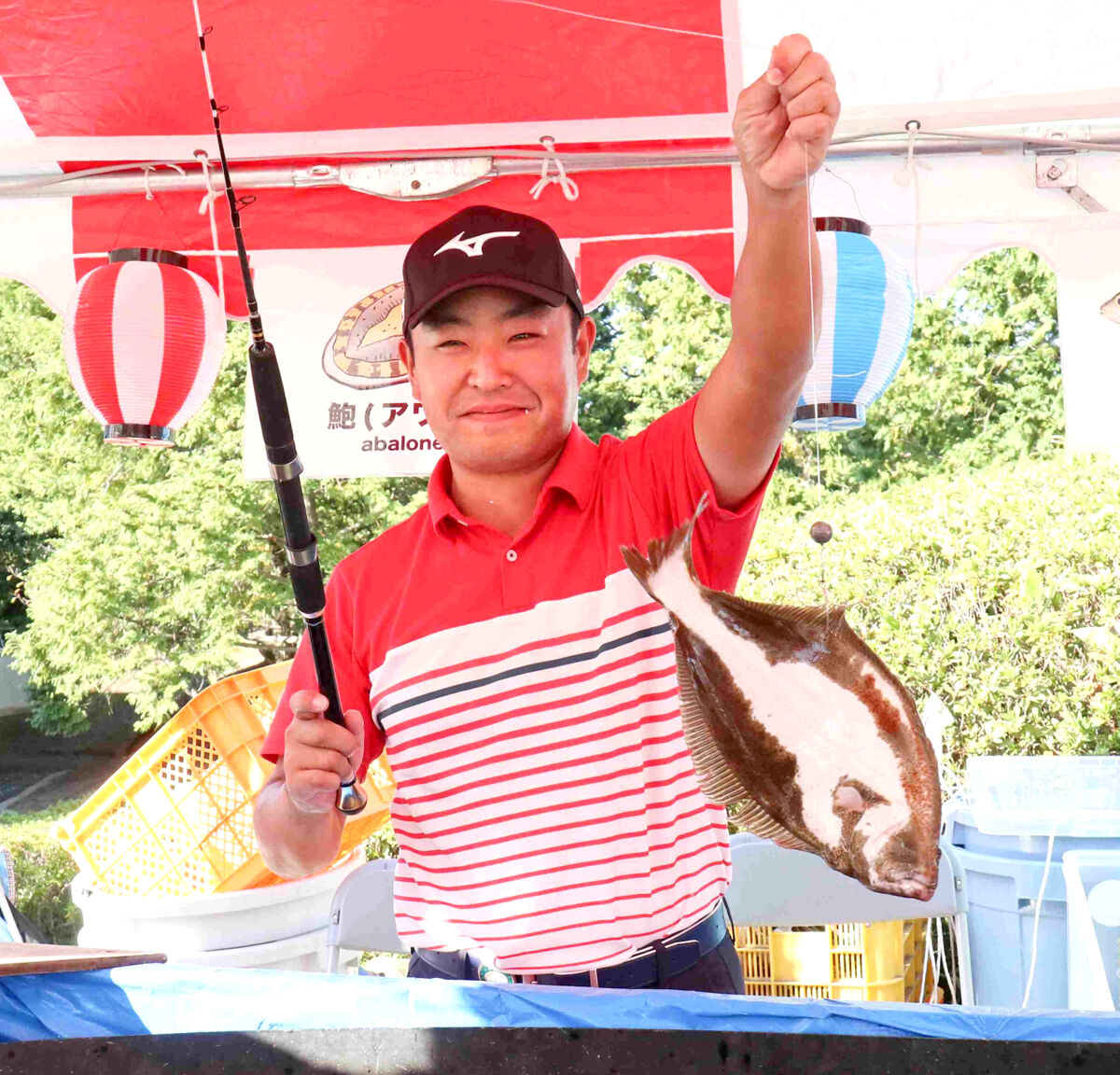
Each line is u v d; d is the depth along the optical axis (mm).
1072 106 2592
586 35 2373
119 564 11250
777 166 1336
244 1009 1230
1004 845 2875
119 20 2283
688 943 1577
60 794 11922
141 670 11492
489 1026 1185
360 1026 1208
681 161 2809
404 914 1714
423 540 1754
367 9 2275
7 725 13742
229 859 3273
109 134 2701
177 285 2732
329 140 2746
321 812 1534
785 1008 1144
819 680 1201
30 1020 1267
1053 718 5531
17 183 2863
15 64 2420
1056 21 2277
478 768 1651
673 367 12195
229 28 2312
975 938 2947
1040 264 12023
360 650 1771
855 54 2418
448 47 2402
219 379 11320
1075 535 5750
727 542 1694
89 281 2727
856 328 2619
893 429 12000
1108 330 2840
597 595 1649
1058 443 11750
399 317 2979
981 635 5641
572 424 1779
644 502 1677
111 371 2707
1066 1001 2770
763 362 1497
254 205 2961
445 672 1671
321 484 11234
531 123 2678
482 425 1663
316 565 1386
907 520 6047
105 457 12000
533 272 1630
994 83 2506
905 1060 1113
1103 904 2494
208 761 3369
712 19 2312
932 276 2926
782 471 11688
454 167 2828
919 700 5656
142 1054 1224
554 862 1600
